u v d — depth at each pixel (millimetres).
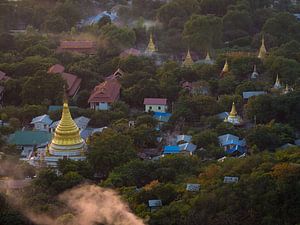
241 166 182875
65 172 197000
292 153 193625
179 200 168125
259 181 163875
